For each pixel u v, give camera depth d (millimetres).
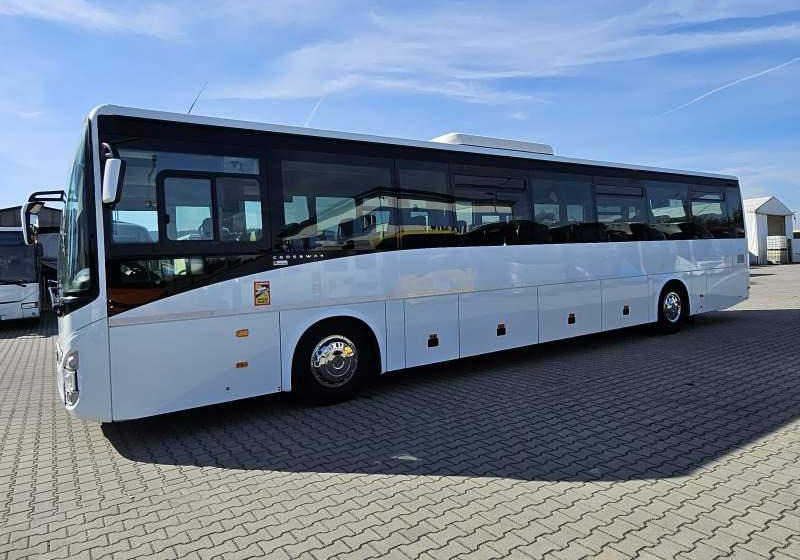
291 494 4027
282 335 5824
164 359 5160
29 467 4797
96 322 4879
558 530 3346
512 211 7883
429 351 6965
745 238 12102
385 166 6637
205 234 5410
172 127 5324
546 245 8266
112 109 5074
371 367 6742
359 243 6383
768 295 17734
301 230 5973
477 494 3896
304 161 6047
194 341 5312
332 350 6258
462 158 7352
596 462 4406
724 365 7734
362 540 3305
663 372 7434
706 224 11148
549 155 8430
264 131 5832
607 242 9180
